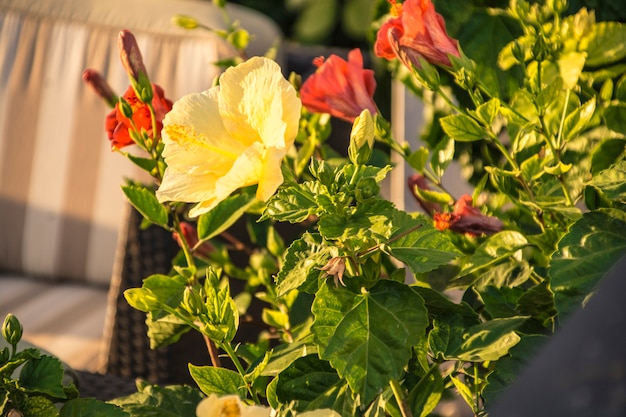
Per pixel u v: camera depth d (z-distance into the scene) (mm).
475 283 1215
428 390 1140
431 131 1527
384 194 2398
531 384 604
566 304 1038
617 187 1083
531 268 1204
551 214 1222
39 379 1169
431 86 1235
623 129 1263
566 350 606
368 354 1048
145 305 1187
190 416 1171
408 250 1078
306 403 1098
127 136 1328
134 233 2234
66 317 2713
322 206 1076
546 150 1261
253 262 1521
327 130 1477
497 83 1428
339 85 1313
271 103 1100
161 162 1318
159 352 2215
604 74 1315
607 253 1047
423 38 1235
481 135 1231
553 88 1229
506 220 1357
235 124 1129
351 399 1091
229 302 1172
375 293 1075
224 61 1578
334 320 1065
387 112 2281
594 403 558
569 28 1271
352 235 1053
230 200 1341
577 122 1200
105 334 2283
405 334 1053
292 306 1426
